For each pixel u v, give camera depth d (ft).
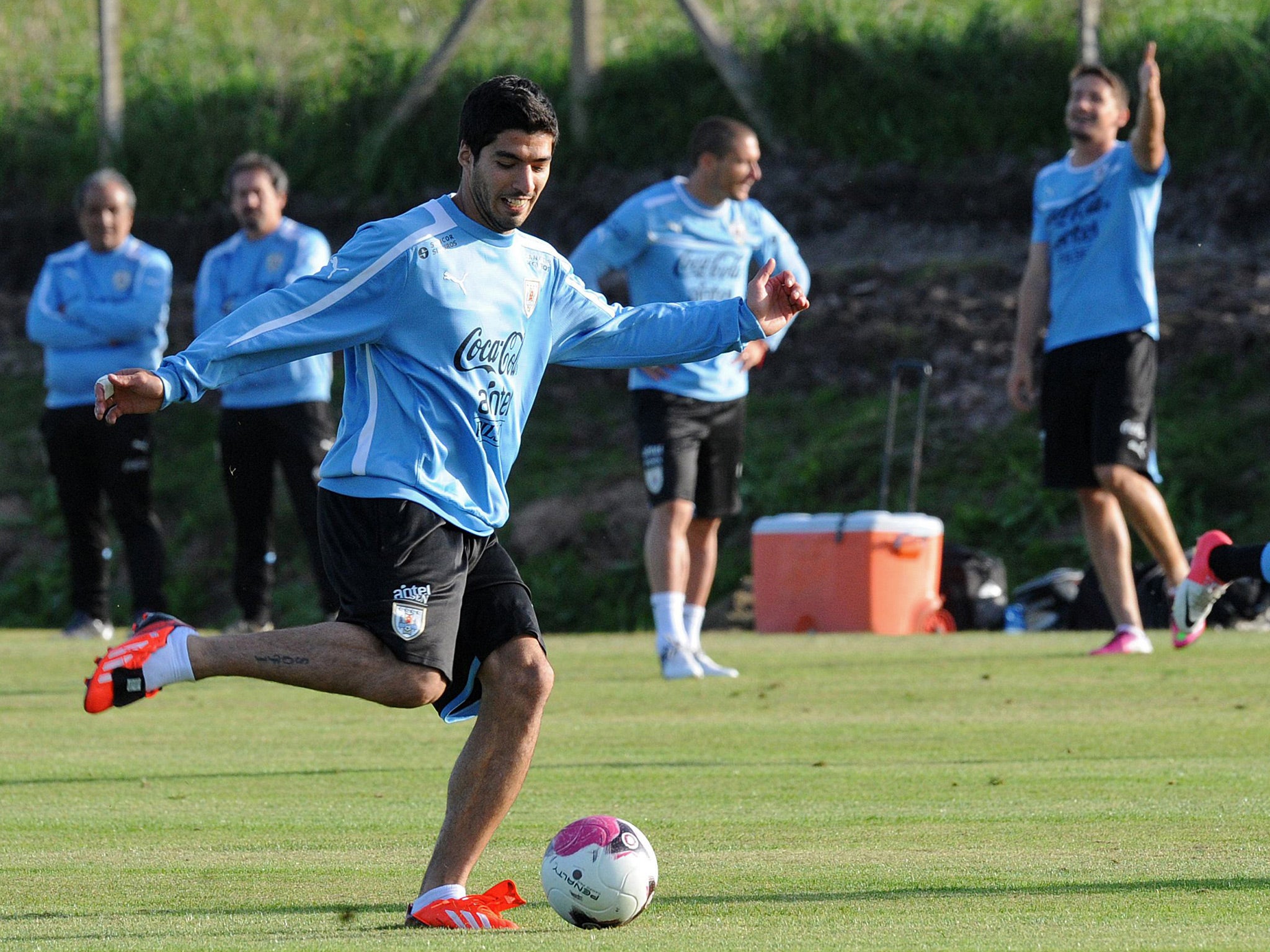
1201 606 79.82
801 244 224.12
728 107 237.86
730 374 102.06
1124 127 216.74
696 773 64.49
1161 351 191.01
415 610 40.14
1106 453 104.06
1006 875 43.42
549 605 180.34
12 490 206.49
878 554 143.74
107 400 39.14
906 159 226.38
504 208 41.91
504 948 35.06
